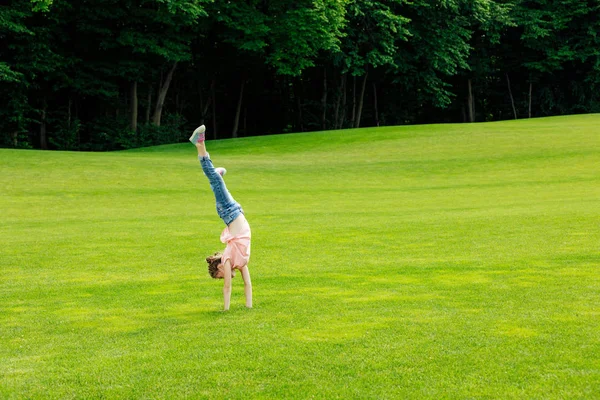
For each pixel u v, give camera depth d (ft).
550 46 212.43
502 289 28.71
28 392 18.33
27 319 26.66
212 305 28.45
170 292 31.17
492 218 50.29
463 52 200.75
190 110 201.67
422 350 20.63
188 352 21.38
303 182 85.15
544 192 69.46
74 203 67.92
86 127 162.61
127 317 26.76
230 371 19.43
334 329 23.41
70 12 147.13
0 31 135.74
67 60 147.43
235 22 156.56
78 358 21.34
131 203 68.13
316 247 41.83
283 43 162.20
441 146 113.60
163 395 17.88
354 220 53.11
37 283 33.45
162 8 148.36
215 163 101.09
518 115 231.30
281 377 18.84
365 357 20.20
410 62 195.83
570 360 19.26
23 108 146.72
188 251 41.83
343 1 159.63
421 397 17.10
